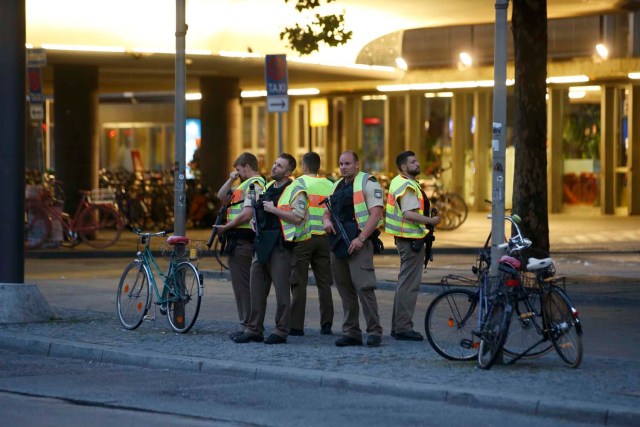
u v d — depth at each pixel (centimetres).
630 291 3694
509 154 7131
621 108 7694
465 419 1948
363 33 6166
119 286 2984
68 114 5972
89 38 5397
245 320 2777
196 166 7662
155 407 2053
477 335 2317
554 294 2338
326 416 1972
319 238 2833
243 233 2788
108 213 5462
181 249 2889
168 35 5500
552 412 1961
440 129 8344
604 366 2341
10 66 2962
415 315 3297
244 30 5678
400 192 2709
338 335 2844
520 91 3972
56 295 3775
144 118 10462
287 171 2717
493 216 2386
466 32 8050
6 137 2980
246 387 2248
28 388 2250
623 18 7488
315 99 8581
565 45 7681
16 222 3027
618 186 7769
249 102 9169
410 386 2138
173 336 2803
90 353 2608
